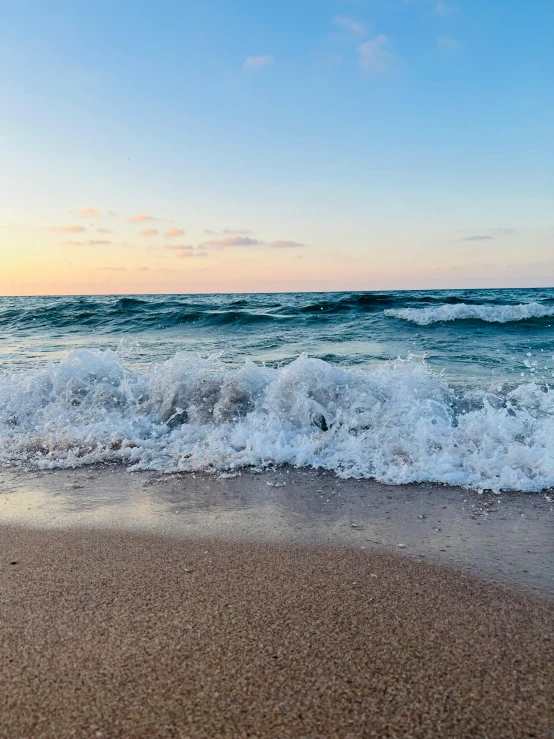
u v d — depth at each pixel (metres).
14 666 1.61
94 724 1.37
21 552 2.43
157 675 1.56
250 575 2.19
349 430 4.21
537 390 5.11
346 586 2.10
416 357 8.37
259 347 10.07
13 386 5.08
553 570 2.23
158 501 3.11
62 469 3.72
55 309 17.95
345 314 15.35
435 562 2.31
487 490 3.19
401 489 3.23
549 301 19.50
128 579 2.16
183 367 5.16
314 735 1.33
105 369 5.34
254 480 3.44
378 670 1.59
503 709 1.43
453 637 1.75
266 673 1.57
